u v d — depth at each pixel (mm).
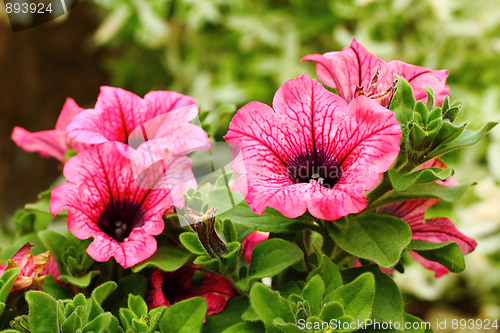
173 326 395
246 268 416
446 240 440
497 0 1055
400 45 1057
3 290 390
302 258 418
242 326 393
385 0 1033
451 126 396
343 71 433
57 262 433
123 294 422
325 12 1100
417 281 905
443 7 982
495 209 917
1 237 793
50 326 379
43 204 465
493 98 987
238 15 1110
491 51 1054
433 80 428
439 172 398
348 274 410
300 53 1091
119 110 439
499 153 938
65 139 475
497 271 945
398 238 401
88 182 423
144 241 410
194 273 435
